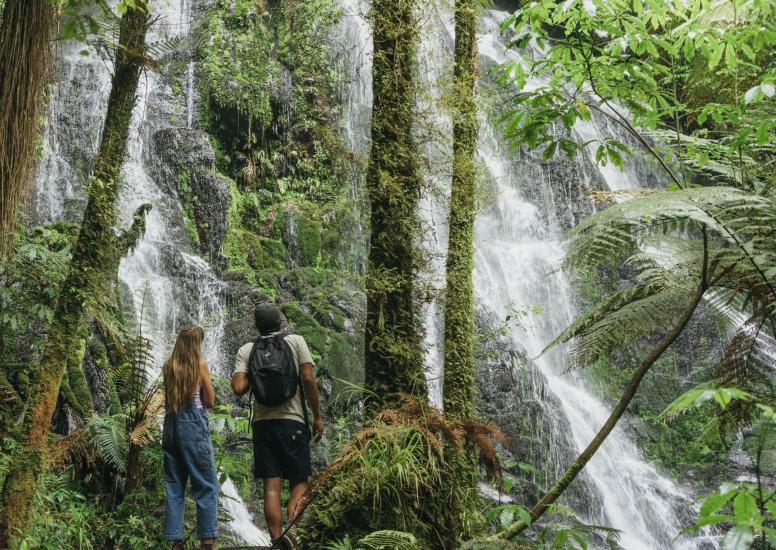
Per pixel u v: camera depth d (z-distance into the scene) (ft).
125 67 15.48
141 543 17.21
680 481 40.86
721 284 9.73
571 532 11.18
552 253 48.73
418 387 14.14
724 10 12.82
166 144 41.81
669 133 12.57
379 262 14.21
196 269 37.19
